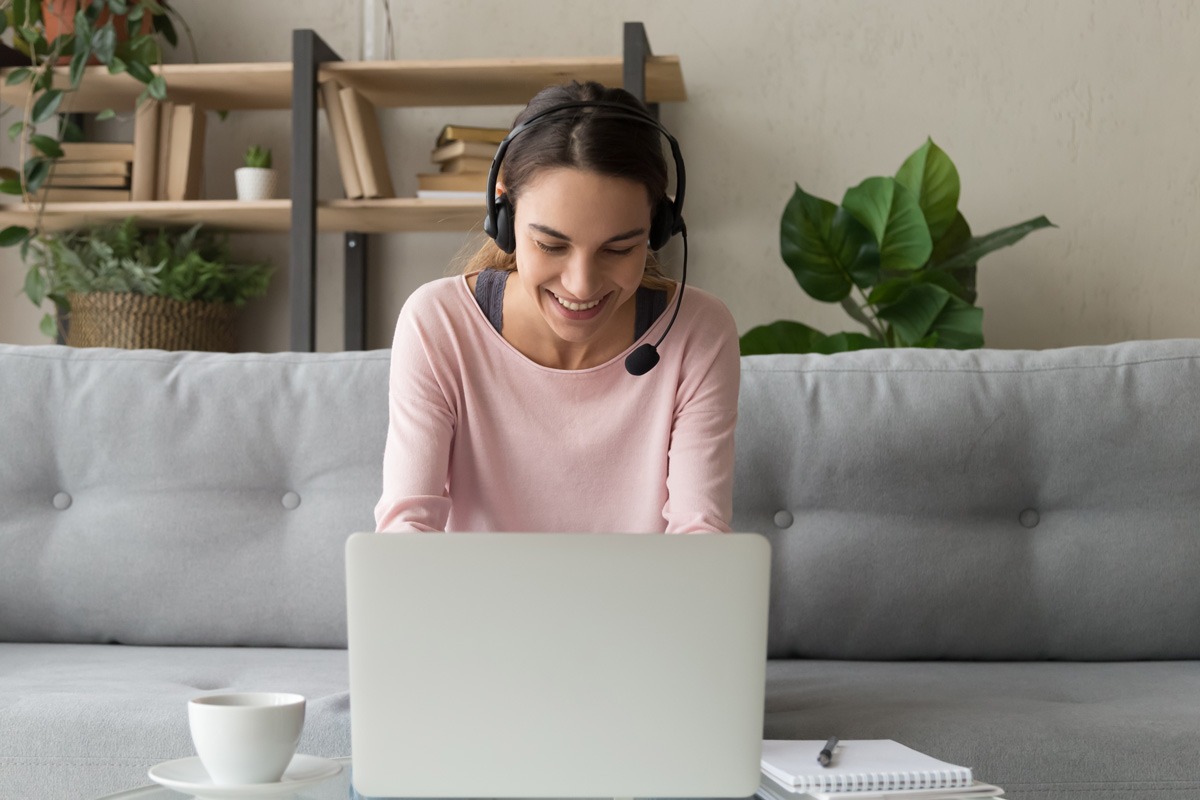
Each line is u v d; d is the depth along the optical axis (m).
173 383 1.89
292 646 1.84
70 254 2.77
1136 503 1.77
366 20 3.10
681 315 1.37
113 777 1.27
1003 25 3.02
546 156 1.09
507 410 1.36
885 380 1.82
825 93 3.04
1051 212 3.01
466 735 0.81
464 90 2.94
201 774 0.92
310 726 1.29
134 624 1.83
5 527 1.86
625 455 1.36
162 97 2.71
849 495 1.79
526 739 0.81
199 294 2.85
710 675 0.82
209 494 1.86
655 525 1.37
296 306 2.72
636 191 1.09
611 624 0.81
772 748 1.04
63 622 1.85
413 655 0.81
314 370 1.90
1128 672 1.64
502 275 1.38
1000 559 1.76
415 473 1.29
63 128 3.00
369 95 2.97
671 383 1.35
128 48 2.74
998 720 1.28
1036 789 1.22
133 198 2.82
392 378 1.37
